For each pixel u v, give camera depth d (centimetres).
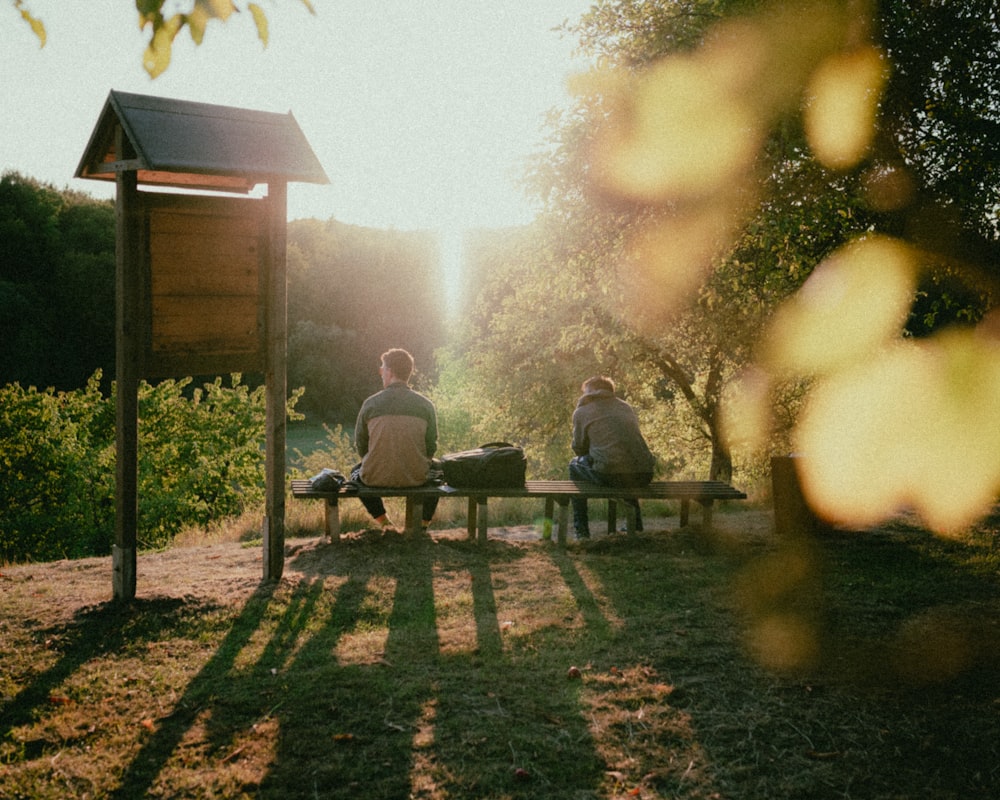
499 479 738
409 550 695
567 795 322
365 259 6091
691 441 1712
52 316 4953
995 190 697
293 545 740
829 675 437
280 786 326
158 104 521
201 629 504
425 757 348
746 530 826
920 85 676
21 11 242
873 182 675
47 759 344
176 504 1800
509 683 426
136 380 532
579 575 634
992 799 321
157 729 372
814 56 629
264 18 217
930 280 825
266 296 582
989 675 434
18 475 1844
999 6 655
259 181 562
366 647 477
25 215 5425
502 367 1811
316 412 5681
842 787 330
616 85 800
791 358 1148
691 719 386
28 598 565
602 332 1279
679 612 543
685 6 808
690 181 707
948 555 698
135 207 519
